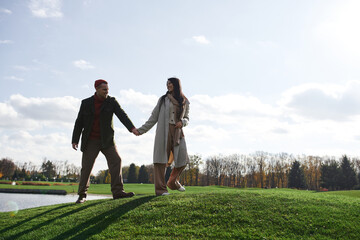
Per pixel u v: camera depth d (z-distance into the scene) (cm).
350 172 7106
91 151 584
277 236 364
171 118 569
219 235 364
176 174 586
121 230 385
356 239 360
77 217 456
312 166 9062
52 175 10744
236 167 8906
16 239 381
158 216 430
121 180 607
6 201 2461
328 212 447
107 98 592
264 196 541
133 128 582
